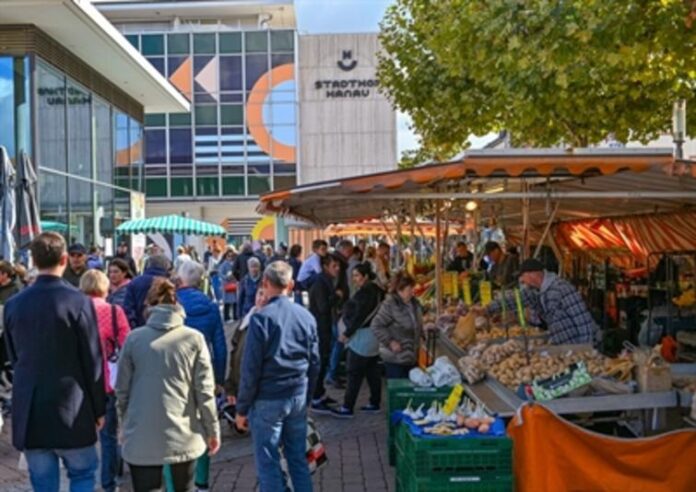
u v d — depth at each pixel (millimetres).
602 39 7984
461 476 5168
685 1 6793
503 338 8297
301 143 42812
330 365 11938
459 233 20953
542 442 5387
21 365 4941
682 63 9320
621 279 13484
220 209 42750
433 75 16125
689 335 10227
